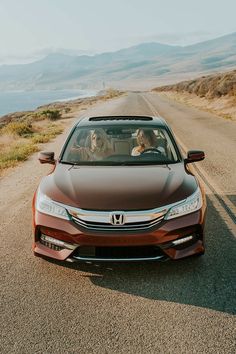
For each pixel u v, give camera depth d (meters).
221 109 29.16
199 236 4.03
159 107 35.47
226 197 6.97
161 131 5.35
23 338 3.21
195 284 3.99
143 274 4.20
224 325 3.34
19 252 4.83
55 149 13.54
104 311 3.57
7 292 3.90
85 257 3.88
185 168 4.78
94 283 4.05
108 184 4.17
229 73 42.34
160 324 3.37
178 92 69.25
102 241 3.76
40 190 4.32
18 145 14.87
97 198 3.93
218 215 6.04
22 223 5.90
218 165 9.73
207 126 18.59
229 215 6.02
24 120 32.34
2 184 8.58
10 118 45.22
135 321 3.42
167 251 3.86
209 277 4.12
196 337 3.19
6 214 6.36
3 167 10.55
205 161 10.27
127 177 4.33
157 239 3.79
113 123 5.55
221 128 17.66
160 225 3.80
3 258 4.67
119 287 3.97
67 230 3.85
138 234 3.75
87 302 3.71
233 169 9.26
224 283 4.00
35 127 22.48
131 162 4.82
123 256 3.85
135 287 3.96
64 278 4.16
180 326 3.33
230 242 5.01
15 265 4.47
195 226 3.95
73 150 5.07
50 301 3.74
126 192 3.99
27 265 4.46
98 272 4.26
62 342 3.15
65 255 3.93
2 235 5.42
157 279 4.10
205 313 3.51
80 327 3.34
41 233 4.11
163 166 4.70
